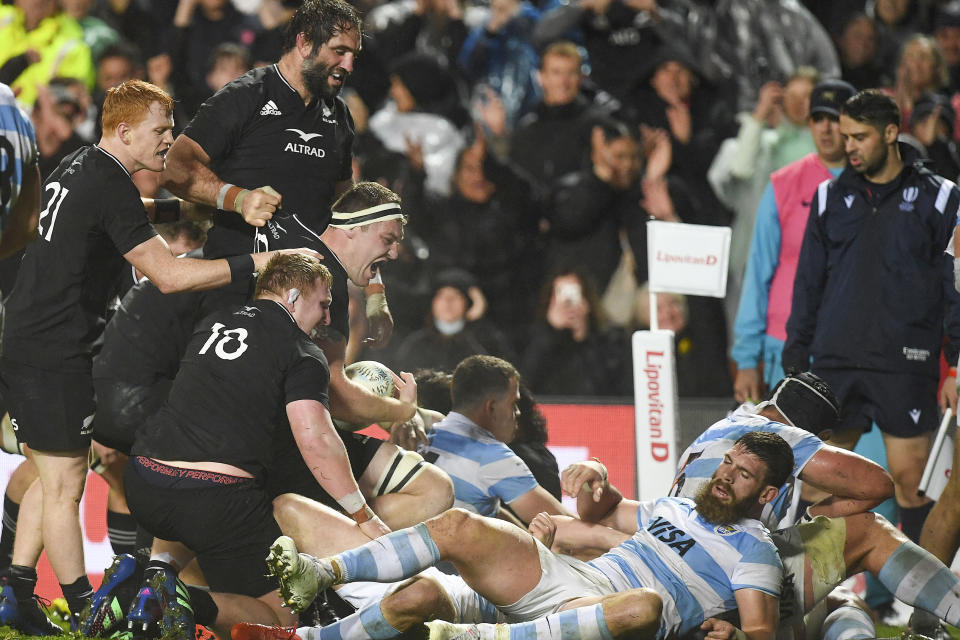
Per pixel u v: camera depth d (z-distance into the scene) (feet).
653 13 113.60
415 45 118.62
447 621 45.85
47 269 51.65
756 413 55.67
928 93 105.29
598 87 114.42
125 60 106.11
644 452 67.92
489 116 112.57
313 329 53.16
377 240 54.85
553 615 44.27
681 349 99.04
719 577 47.42
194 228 63.00
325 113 56.03
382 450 55.31
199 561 49.93
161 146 52.11
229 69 105.70
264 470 49.85
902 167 68.08
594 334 100.01
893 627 61.41
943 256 67.05
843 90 77.20
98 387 55.42
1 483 71.20
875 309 67.67
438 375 66.59
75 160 52.70
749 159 102.37
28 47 108.88
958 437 58.23
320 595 51.21
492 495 58.75
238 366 48.96
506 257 102.99
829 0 130.62
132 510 49.34
